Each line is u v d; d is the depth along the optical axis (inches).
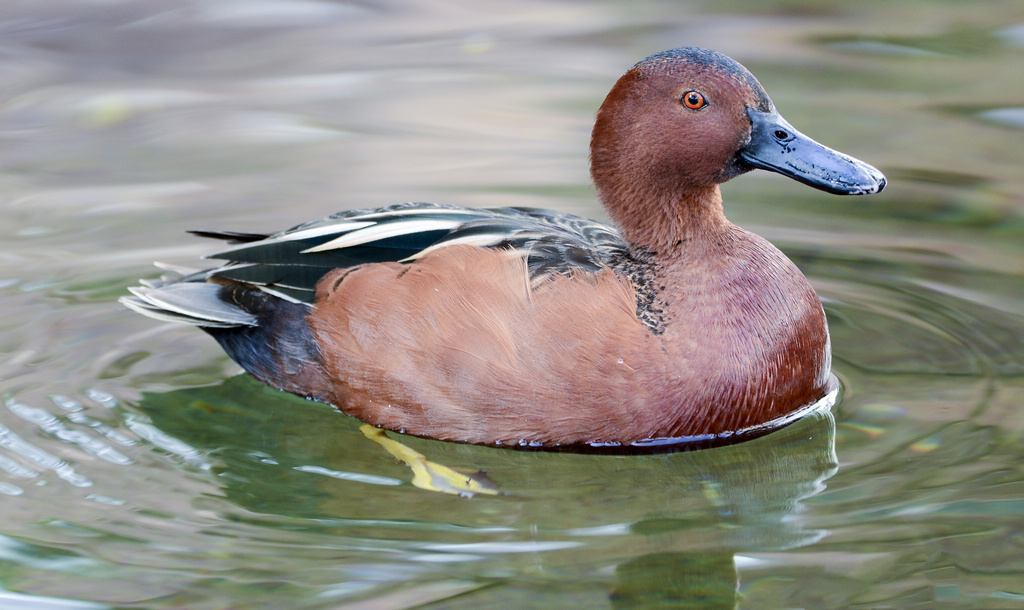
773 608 311.4
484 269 390.9
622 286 391.9
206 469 390.0
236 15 880.9
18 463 383.6
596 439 391.9
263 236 457.4
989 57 766.5
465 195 593.9
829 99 704.4
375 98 735.1
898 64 759.1
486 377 386.9
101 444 400.8
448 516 363.3
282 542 344.5
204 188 611.2
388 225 419.2
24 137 674.8
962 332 470.0
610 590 321.1
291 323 425.1
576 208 575.8
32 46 813.9
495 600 314.8
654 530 354.0
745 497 373.1
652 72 406.9
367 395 410.6
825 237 560.4
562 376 381.7
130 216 578.9
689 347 388.5
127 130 689.0
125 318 491.2
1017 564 323.3
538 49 810.2
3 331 472.1
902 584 317.1
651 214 409.7
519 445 396.8
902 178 607.2
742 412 397.1
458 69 778.8
